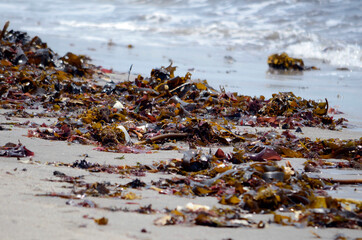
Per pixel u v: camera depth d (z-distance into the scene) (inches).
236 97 1315.2
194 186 593.3
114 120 1005.8
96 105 1204.5
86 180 610.2
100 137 865.5
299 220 488.1
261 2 3412.9
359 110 1369.3
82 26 3097.9
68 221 433.1
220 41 2738.7
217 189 592.7
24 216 436.1
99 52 2303.2
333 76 1971.0
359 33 2755.9
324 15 3065.9
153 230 428.8
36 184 564.1
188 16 3287.4
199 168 694.5
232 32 2903.5
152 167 708.7
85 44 2524.6
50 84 1366.9
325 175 729.6
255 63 2252.7
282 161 805.2
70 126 929.5
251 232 447.5
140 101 1159.6
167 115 1083.9
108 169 675.4
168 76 1440.7
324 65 2258.9
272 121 1143.6
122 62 2058.3
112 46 2507.4
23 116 1074.1
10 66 1567.4
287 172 657.6
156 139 900.6
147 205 517.0
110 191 562.3
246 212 516.4
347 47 2546.8
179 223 456.4
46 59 1659.7
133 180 605.3
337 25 2893.7
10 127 958.4
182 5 3599.9
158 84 1380.4
